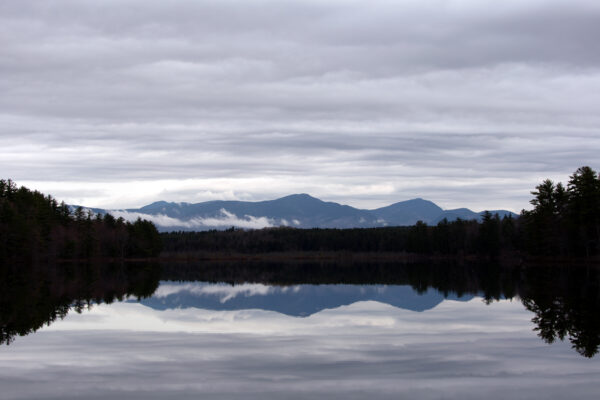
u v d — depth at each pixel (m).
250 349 24.86
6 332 29.80
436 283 68.50
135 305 44.50
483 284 63.12
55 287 63.06
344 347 25.22
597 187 89.50
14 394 18.14
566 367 21.17
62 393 18.20
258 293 59.62
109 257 158.75
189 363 22.09
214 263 167.25
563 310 37.56
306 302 47.97
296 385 18.88
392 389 18.34
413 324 32.31
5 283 68.19
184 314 38.69
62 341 27.08
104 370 21.03
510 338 27.14
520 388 18.41
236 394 17.91
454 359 22.56
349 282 77.25
